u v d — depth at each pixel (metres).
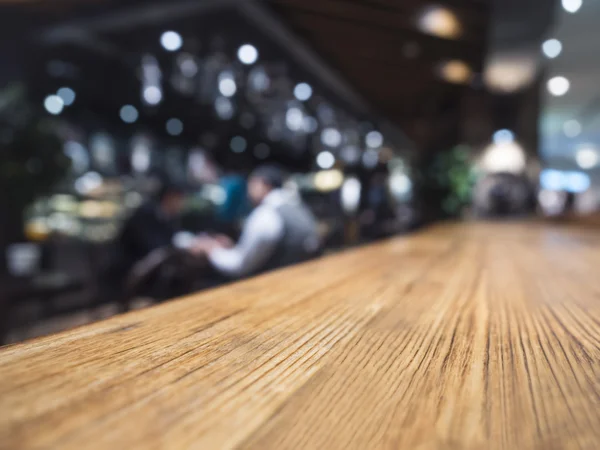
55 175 3.27
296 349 0.38
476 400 0.27
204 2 4.94
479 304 0.62
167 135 10.12
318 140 12.80
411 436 0.22
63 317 2.93
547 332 0.46
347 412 0.25
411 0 4.42
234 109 9.49
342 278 0.86
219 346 0.39
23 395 0.26
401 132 11.34
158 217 2.97
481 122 8.72
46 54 6.36
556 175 20.30
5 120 3.13
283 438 0.22
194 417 0.24
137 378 0.30
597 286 0.80
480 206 8.56
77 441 0.20
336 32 5.33
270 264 2.36
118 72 7.29
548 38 5.73
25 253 3.84
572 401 0.27
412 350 0.39
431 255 1.35
